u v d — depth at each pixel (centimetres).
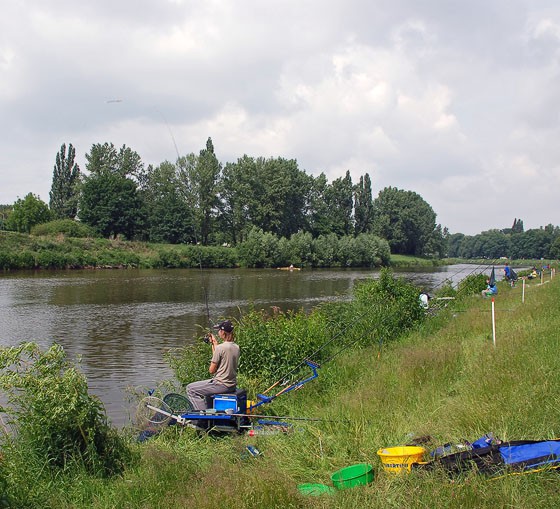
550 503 461
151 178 9412
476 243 19775
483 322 1591
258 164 9812
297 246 8406
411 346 1338
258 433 781
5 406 869
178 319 2464
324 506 513
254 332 1241
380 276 1880
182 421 823
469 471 520
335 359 1268
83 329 2178
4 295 3372
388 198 12781
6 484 567
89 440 665
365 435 713
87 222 8194
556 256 13175
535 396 707
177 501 548
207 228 9244
